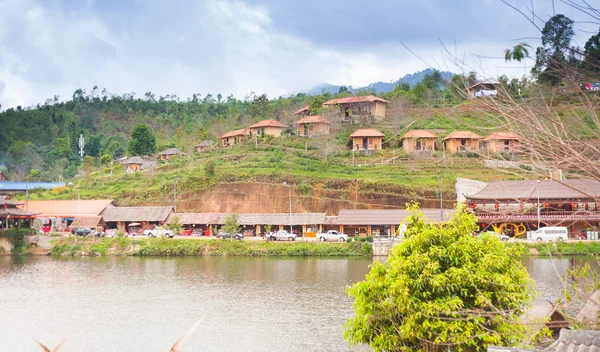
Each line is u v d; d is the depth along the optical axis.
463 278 23.45
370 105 128.75
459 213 26.34
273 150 127.94
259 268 76.88
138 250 95.56
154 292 61.97
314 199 106.69
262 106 168.62
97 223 107.19
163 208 109.81
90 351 41.66
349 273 70.88
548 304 26.20
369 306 26.16
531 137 10.55
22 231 100.75
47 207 115.44
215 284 65.81
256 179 112.50
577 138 10.30
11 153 182.75
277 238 95.88
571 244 73.56
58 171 161.38
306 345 41.44
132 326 48.03
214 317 50.16
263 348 40.94
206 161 128.50
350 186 105.94
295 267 76.88
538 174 10.84
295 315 50.25
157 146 168.00
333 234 94.19
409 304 23.97
